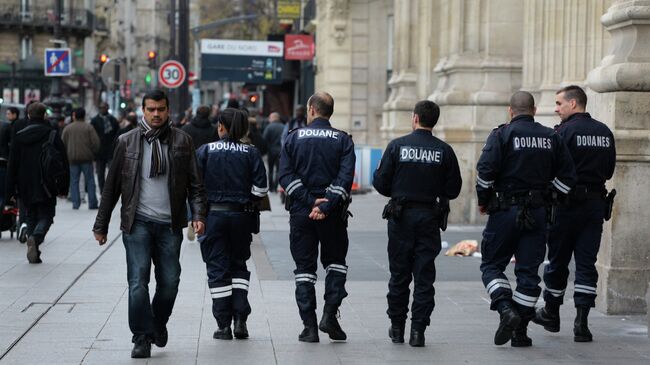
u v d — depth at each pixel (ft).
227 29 498.28
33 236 95.35
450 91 136.87
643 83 70.74
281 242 114.73
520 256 62.08
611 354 60.39
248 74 355.56
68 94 374.02
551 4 122.93
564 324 69.56
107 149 167.63
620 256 72.02
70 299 76.89
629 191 71.72
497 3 136.26
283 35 363.97
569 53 121.70
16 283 83.97
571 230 64.39
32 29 474.90
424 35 173.68
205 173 64.23
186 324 68.18
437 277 89.35
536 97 126.31
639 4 71.15
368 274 90.94
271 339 63.87
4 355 58.85
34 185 95.50
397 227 61.67
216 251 64.08
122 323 68.08
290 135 63.26
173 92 291.79
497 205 61.77
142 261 57.67
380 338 64.44
